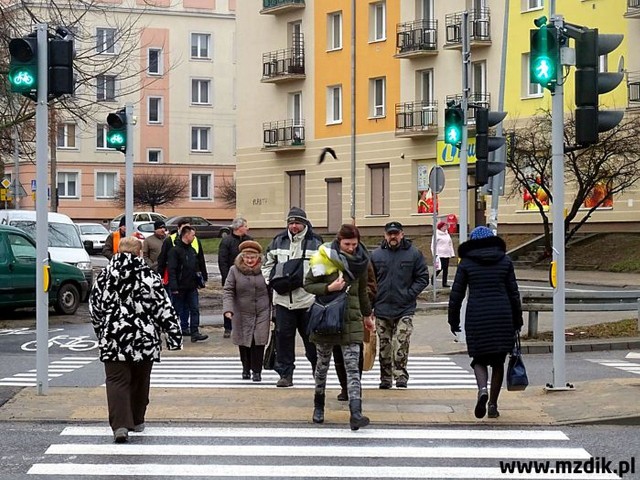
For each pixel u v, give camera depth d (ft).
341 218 226.17
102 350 41.42
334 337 44.16
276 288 56.18
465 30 84.79
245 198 250.16
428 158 206.69
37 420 45.91
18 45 51.01
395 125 212.23
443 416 46.88
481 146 78.07
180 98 320.29
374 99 218.79
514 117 190.29
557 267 53.06
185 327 81.41
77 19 108.99
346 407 49.70
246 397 52.54
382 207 217.77
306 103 233.35
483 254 46.21
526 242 182.09
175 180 312.29
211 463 38.01
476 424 45.47
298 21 235.20
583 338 81.61
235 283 60.90
